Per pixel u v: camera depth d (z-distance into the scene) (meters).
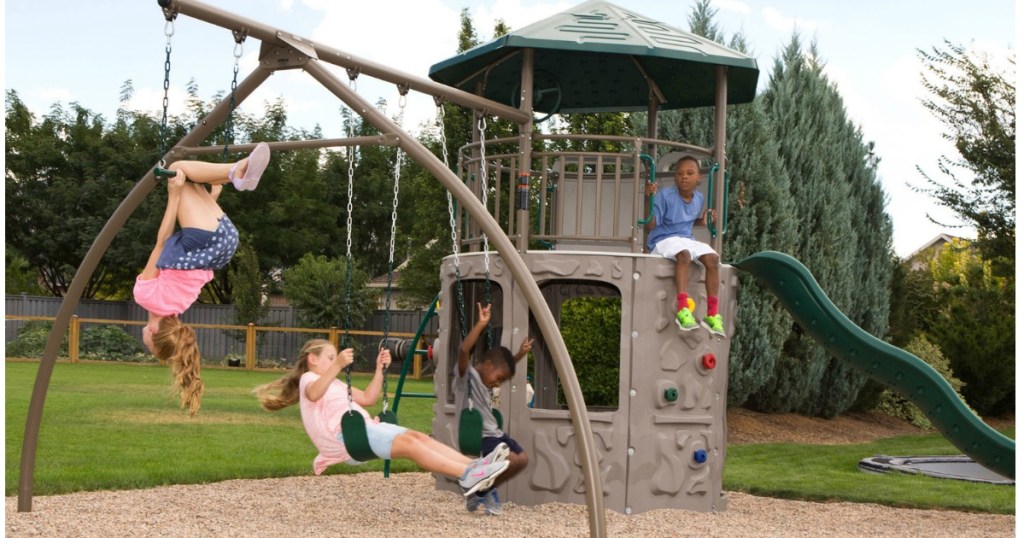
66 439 10.16
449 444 7.71
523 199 7.45
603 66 8.81
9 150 35.19
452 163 23.38
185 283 5.88
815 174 15.02
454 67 8.11
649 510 7.29
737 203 14.16
